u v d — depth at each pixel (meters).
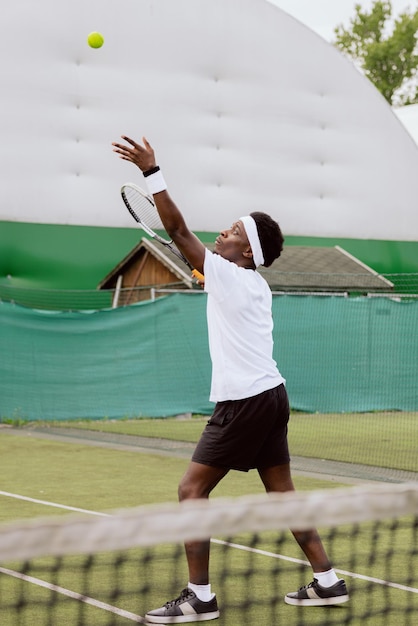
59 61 31.22
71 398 22.77
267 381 7.10
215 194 33.31
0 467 15.30
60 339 22.70
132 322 23.19
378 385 25.05
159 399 23.41
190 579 7.04
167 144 32.69
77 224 31.02
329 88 35.22
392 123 36.09
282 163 34.38
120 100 31.97
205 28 33.31
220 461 7.11
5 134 30.41
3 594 7.71
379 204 35.72
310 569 8.56
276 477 7.41
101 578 8.24
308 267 31.73
